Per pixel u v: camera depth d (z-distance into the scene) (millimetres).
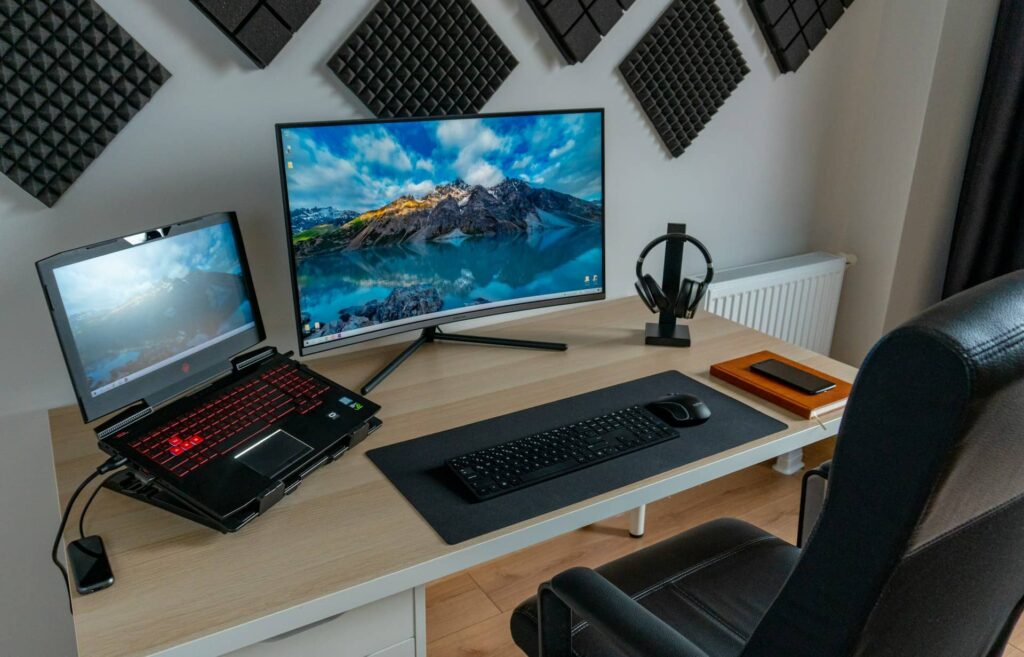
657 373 1622
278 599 973
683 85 2123
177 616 944
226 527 1082
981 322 613
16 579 1540
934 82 2297
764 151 2395
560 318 1931
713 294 2264
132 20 1407
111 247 1182
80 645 899
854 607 693
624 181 2133
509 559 2117
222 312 1386
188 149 1513
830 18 2324
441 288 1620
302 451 1217
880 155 2500
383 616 1104
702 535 1373
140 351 1230
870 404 637
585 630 1147
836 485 678
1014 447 671
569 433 1343
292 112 1600
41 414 1497
